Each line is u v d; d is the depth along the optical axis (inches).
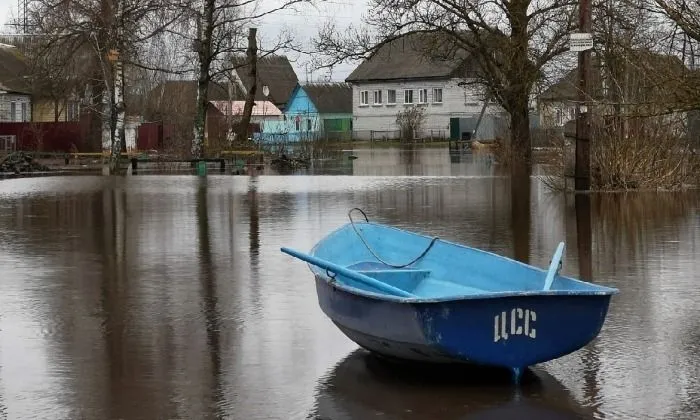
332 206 859.4
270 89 4271.7
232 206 868.6
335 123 4010.8
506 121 2009.1
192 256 565.3
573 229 669.9
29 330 380.2
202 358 336.8
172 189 1091.3
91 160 1819.6
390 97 3754.9
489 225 702.5
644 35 975.6
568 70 1443.2
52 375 315.9
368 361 330.6
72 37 1603.1
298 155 1884.8
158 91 2495.1
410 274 370.0
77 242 630.5
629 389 297.6
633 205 813.9
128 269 522.0
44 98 2388.0
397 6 1540.4
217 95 2859.3
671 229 657.0
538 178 1192.2
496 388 299.3
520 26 1483.8
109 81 1542.8
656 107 816.9
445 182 1171.9
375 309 304.8
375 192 1019.9
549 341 293.3
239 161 1581.0
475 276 365.1
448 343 288.7
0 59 2706.7
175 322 393.4
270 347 351.3
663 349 344.2
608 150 938.7
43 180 1278.3
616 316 396.2
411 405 283.9
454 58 1632.6
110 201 932.6
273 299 437.4
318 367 324.2
